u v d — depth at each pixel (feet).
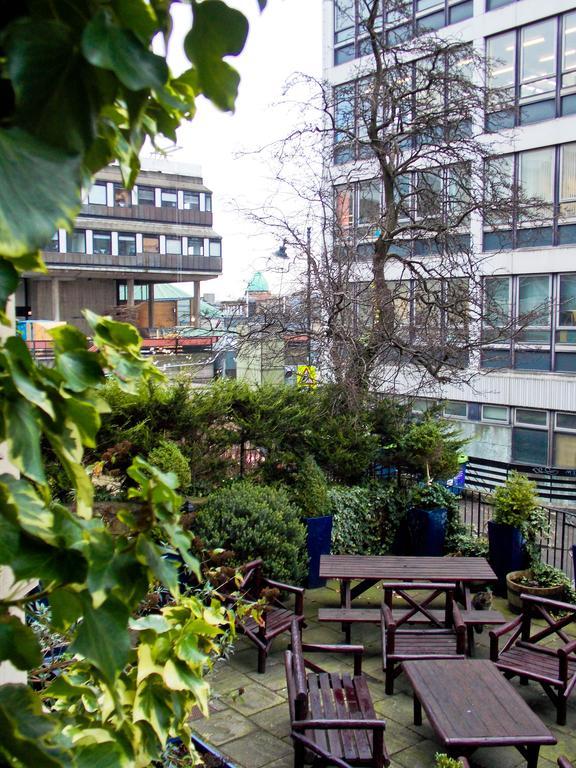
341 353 35.19
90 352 3.72
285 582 26.55
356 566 26.40
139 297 144.15
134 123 2.57
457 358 38.52
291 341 38.37
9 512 2.82
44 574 3.04
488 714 16.70
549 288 63.67
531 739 15.65
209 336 50.06
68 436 3.39
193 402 29.45
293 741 17.58
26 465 2.94
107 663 3.23
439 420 39.27
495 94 40.55
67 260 111.14
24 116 2.27
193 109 3.46
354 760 16.15
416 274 40.70
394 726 19.99
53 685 5.48
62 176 2.22
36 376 3.11
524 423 67.67
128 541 4.02
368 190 44.75
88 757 3.86
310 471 31.99
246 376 36.81
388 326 36.40
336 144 38.86
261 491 28.19
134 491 4.26
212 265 133.59
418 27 41.14
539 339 65.82
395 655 21.56
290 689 18.15
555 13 60.95
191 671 5.40
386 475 36.63
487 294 40.32
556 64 61.87
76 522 3.43
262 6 2.77
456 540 33.58
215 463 30.22
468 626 24.35
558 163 62.44
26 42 2.27
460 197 43.96
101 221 116.98
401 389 52.65
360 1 40.57
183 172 130.31
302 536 28.07
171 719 5.28
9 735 2.68
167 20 2.76
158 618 5.74
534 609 27.71
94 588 3.19
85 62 2.37
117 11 2.52
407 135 38.99
